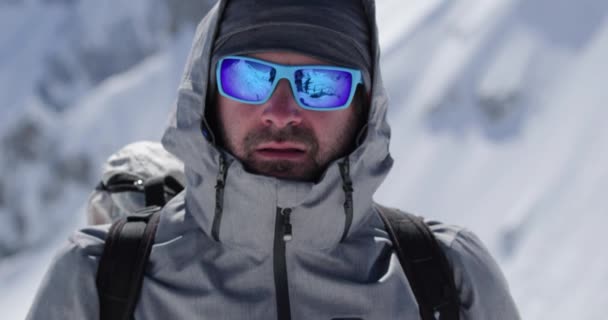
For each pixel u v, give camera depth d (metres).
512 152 67.31
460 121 71.75
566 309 48.12
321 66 1.79
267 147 1.77
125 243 1.83
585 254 52.88
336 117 1.82
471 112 72.19
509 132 69.75
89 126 81.81
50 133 81.06
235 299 1.79
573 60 73.75
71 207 76.81
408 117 72.88
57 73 88.69
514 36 77.25
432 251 1.91
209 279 1.80
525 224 58.38
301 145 1.78
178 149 1.83
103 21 92.12
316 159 1.80
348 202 1.81
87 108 83.38
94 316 1.77
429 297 1.86
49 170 78.88
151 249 1.83
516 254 55.91
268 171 1.78
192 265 1.81
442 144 70.12
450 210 63.84
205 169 1.79
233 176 1.76
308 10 1.80
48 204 77.12
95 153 79.94
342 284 1.83
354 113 1.89
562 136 67.31
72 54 90.38
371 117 1.83
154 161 2.36
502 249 57.41
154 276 1.81
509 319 1.94
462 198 65.12
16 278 68.31
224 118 1.81
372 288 1.84
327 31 1.81
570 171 62.84
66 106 85.50
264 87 1.78
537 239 56.31
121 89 84.94
